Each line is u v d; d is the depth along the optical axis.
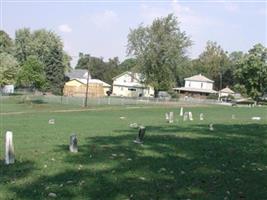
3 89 98.31
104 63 168.12
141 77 103.25
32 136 19.83
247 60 105.56
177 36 100.50
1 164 11.48
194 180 10.12
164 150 14.11
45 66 109.50
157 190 9.23
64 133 21.69
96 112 57.12
